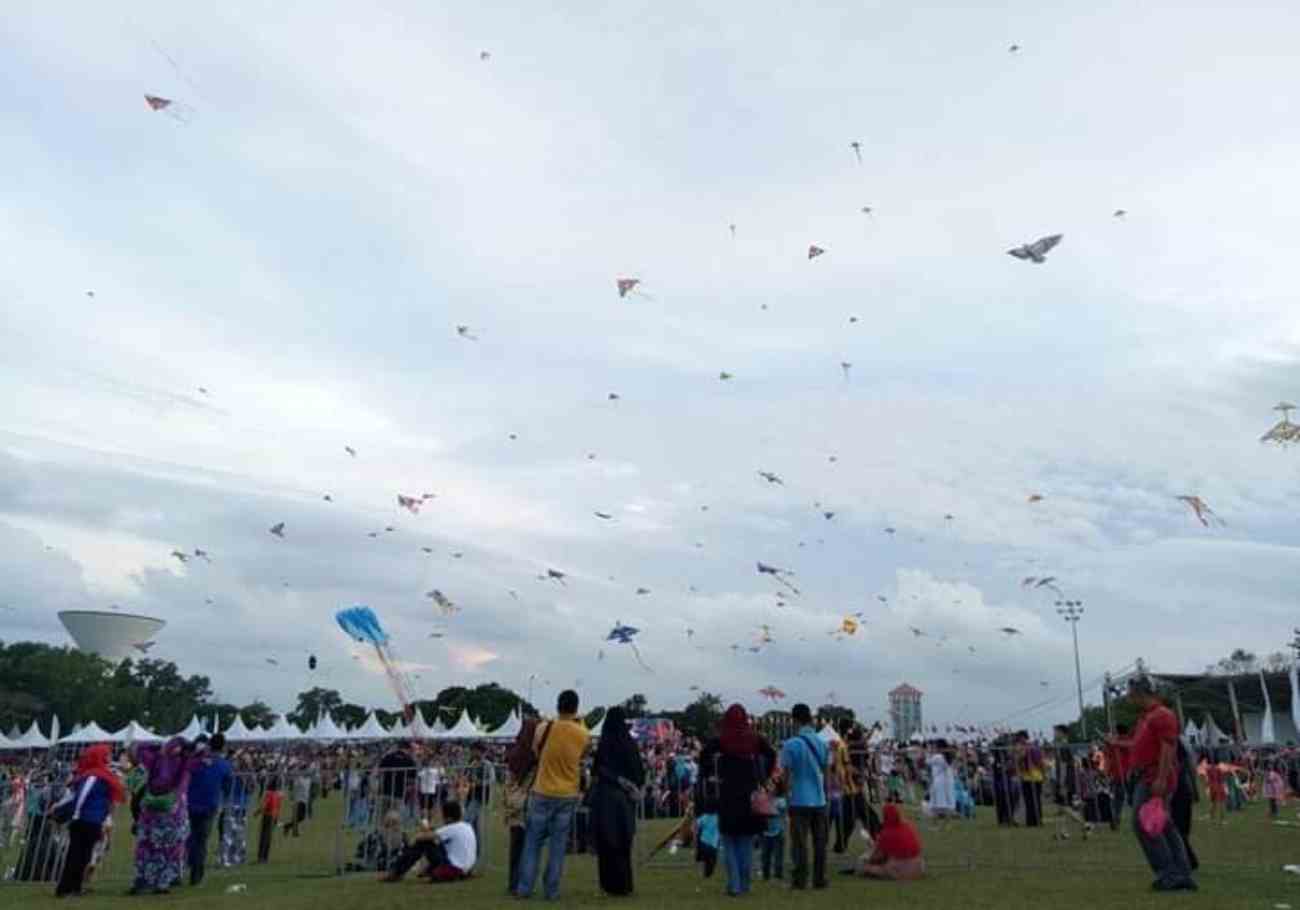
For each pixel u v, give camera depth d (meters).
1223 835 17.31
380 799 15.61
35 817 14.89
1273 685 56.03
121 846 21.28
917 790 22.56
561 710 10.89
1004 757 19.31
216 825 20.11
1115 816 18.36
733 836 10.57
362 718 90.44
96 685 90.25
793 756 11.13
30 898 11.91
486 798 15.41
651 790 21.69
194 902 11.24
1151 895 9.83
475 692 85.69
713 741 12.57
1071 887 10.62
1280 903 9.16
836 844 15.06
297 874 14.66
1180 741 11.65
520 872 10.57
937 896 10.13
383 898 10.95
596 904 9.91
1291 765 26.83
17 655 91.00
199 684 99.38
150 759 12.82
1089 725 47.88
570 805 10.56
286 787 24.30
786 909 9.41
